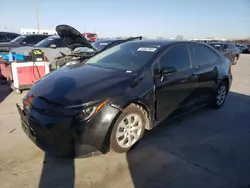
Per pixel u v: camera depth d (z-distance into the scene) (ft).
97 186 7.79
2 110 15.15
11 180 8.00
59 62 21.44
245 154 10.02
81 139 8.41
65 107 8.43
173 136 11.50
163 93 10.93
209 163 9.26
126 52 12.49
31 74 19.42
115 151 9.51
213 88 14.85
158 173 8.54
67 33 21.71
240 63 48.34
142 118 10.18
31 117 8.91
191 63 12.92
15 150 9.91
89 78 10.03
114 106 8.86
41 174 8.34
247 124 13.35
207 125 13.03
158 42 12.79
